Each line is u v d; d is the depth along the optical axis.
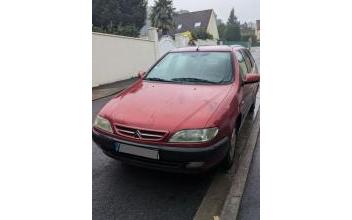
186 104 3.19
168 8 34.69
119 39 11.94
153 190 3.14
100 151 4.07
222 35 43.47
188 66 4.20
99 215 2.71
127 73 12.80
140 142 2.89
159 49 16.41
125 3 26.56
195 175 3.45
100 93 9.19
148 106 3.19
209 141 2.86
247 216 2.76
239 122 3.88
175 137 2.82
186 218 2.70
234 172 3.55
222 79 3.94
